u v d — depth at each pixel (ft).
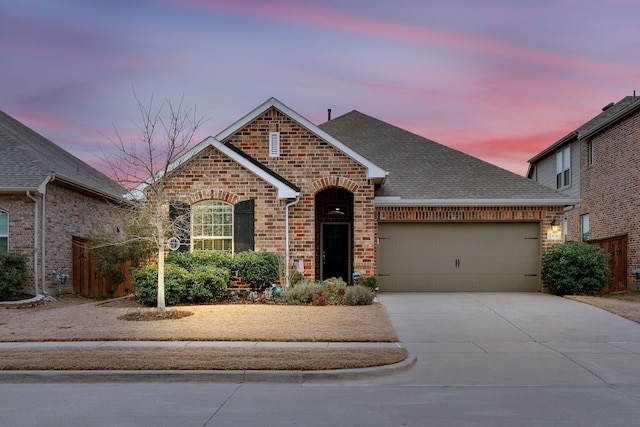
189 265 54.60
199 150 58.54
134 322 41.63
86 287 67.10
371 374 28.53
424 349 35.04
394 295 59.62
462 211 63.72
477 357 32.99
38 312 48.75
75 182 64.75
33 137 78.64
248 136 61.93
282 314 44.88
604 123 78.33
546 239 63.57
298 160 61.16
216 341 35.78
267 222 58.75
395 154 74.64
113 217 73.51
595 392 25.84
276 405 23.29
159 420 21.06
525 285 63.98
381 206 63.62
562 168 97.09
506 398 24.63
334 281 57.06
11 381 27.68
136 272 50.90
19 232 58.65
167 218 54.90
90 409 22.63
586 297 56.65
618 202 76.74
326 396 24.90
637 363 31.68
